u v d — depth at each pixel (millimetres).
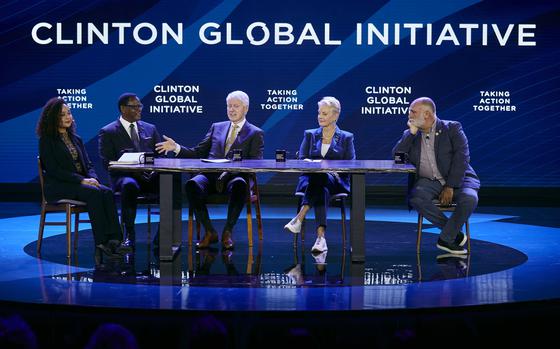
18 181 12867
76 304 5672
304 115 12844
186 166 7566
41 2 12648
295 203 13016
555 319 5871
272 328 5477
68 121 8023
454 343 5594
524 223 10625
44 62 12703
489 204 12867
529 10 12648
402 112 12812
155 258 7785
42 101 12758
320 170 7434
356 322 5496
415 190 8273
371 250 8312
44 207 7980
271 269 7211
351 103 12805
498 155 12836
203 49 12734
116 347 4574
